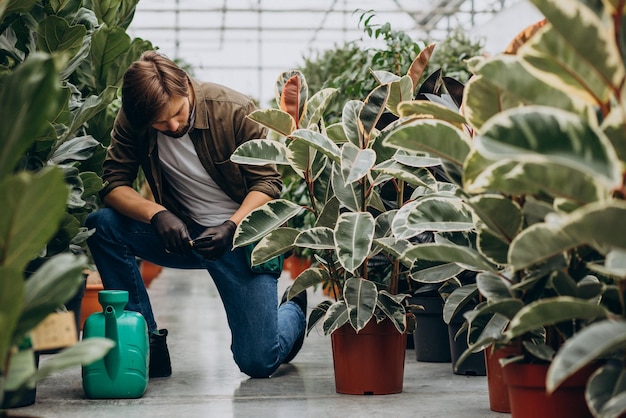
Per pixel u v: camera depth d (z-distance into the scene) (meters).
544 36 1.25
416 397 2.24
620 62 1.19
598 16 1.26
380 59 4.07
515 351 1.66
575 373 1.52
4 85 1.20
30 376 1.15
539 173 1.21
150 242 2.57
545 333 1.66
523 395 1.59
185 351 3.21
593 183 1.21
